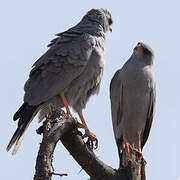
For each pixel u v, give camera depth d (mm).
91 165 8508
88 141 8648
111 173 8688
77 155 8461
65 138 8359
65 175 7504
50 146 7809
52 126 8102
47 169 7523
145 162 10133
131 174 8789
